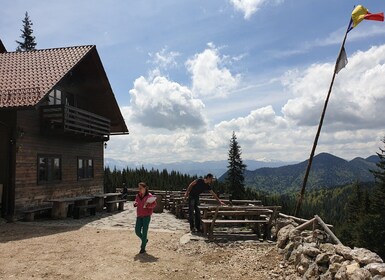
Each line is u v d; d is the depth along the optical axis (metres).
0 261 8.22
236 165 52.44
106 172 44.78
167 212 20.61
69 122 18.30
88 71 22.69
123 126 27.34
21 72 18.19
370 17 17.94
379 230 40.81
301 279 7.14
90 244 10.21
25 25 51.00
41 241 10.59
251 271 7.94
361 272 5.91
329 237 8.38
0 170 15.84
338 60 18.61
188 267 8.17
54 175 19.19
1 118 15.97
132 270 7.78
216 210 10.66
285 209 73.56
